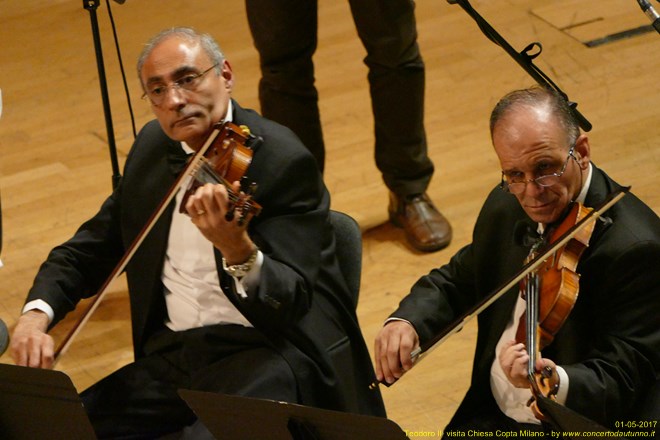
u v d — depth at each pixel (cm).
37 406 734
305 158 875
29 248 1405
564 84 1614
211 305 885
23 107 1753
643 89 1577
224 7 2019
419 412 1080
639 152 1435
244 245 805
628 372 728
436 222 1331
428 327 842
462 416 834
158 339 915
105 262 966
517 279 754
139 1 2073
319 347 864
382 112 1311
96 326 1262
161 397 894
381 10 1246
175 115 849
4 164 1600
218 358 877
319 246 873
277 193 862
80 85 1809
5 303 1303
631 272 729
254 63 1814
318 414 658
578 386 716
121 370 914
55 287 924
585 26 1766
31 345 866
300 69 1284
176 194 886
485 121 1566
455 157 1493
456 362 1148
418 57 1290
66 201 1501
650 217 758
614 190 765
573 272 738
